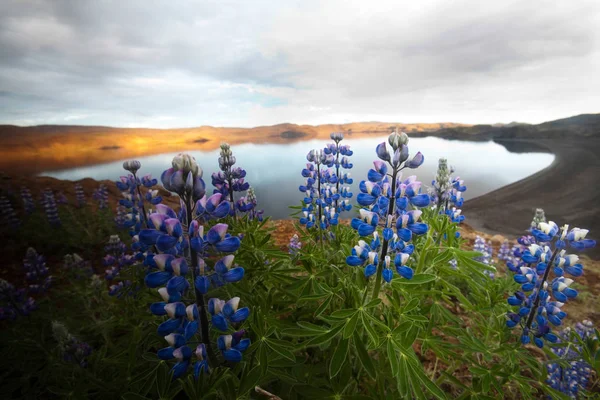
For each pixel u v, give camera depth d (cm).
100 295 450
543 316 296
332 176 459
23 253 911
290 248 545
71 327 405
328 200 459
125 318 359
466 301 303
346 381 251
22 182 1556
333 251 424
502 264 763
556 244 295
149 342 300
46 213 1110
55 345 355
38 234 985
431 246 329
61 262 871
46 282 531
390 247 244
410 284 248
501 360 346
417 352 425
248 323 273
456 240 387
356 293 246
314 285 309
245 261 346
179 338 193
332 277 347
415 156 239
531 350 447
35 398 316
